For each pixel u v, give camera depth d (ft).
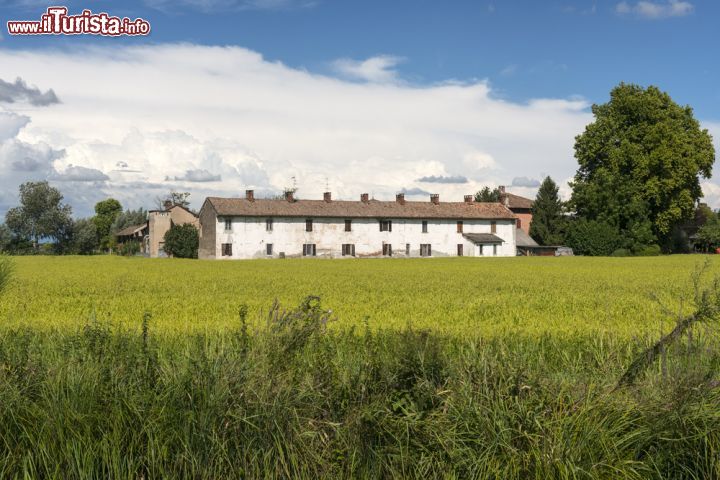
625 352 30.76
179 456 19.83
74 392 21.53
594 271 156.66
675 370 22.41
